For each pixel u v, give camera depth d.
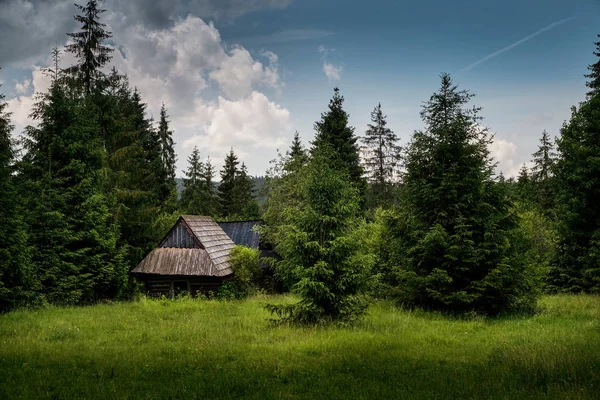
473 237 16.20
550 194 39.47
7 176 17.36
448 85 17.19
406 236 17.45
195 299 21.89
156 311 17.11
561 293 23.84
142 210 27.17
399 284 17.62
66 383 7.43
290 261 13.80
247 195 63.41
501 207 16.42
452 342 10.65
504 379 7.25
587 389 6.45
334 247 12.92
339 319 13.12
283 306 13.54
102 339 11.41
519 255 15.91
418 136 17.50
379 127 45.84
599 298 19.16
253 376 7.75
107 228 23.19
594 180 21.59
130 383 7.40
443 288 15.74
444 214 16.02
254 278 27.14
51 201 20.27
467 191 16.30
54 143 20.91
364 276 13.13
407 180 17.72
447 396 6.46
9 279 17.47
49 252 19.91
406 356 9.12
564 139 23.06
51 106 21.25
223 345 10.39
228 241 29.70
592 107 22.58
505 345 9.80
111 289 24.34
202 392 6.87
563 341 9.98
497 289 15.44
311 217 13.36
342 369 8.24
